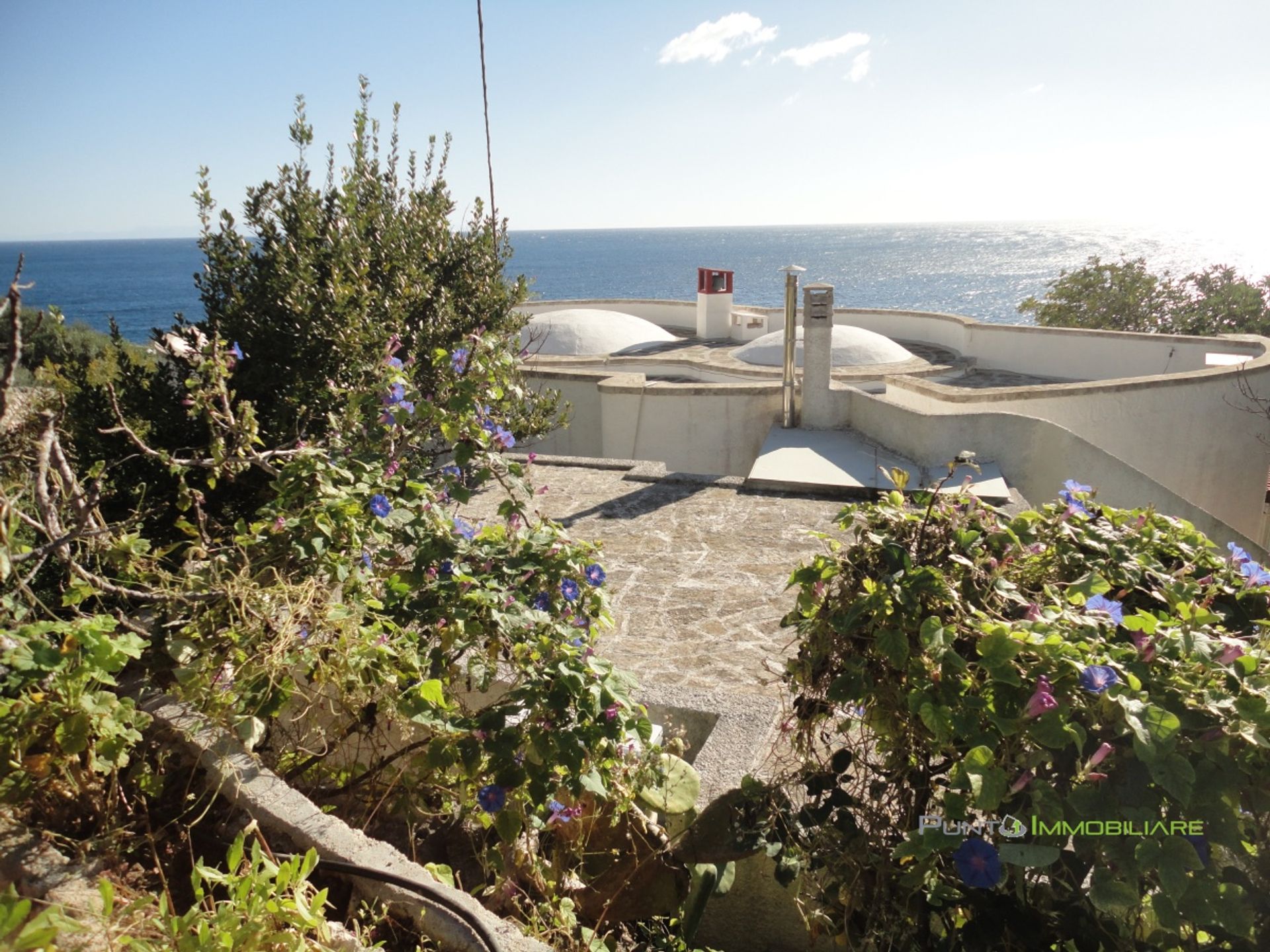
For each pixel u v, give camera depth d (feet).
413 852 8.89
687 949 9.29
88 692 7.14
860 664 8.27
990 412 36.09
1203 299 77.25
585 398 45.80
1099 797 6.72
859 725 9.86
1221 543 34.55
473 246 34.68
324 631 8.84
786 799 9.32
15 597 7.81
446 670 9.98
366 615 9.62
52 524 7.84
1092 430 41.55
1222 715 6.79
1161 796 6.75
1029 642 7.16
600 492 33.19
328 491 10.25
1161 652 7.25
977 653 7.77
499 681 11.78
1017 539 8.70
